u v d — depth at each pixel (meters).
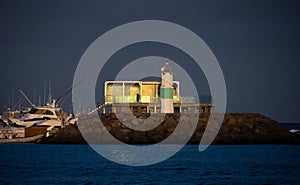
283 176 174.50
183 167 193.88
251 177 172.25
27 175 174.88
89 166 196.38
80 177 170.62
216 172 182.12
